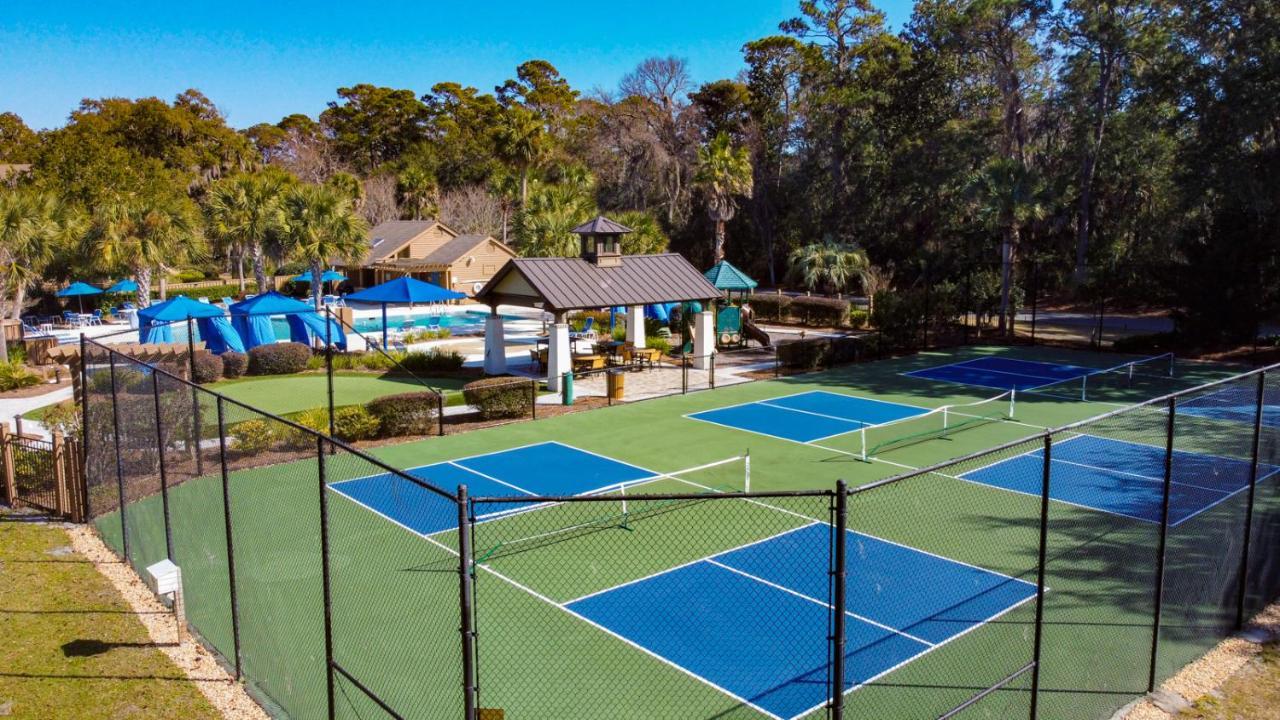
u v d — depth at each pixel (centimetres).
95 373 1572
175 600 1107
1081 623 1114
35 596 1255
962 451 2033
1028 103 6059
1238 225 3488
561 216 4734
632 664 1020
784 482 1791
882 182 6406
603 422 2378
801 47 7188
